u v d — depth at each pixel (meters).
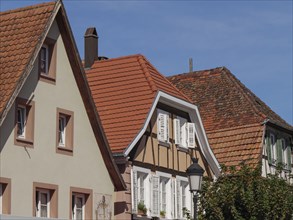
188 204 35.75
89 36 38.12
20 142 25.66
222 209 30.53
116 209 30.12
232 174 31.34
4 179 24.91
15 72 25.41
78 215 28.38
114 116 32.44
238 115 42.38
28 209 25.75
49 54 27.48
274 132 42.28
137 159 31.94
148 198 32.53
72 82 28.22
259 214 30.44
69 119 27.97
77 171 28.05
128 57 35.09
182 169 35.22
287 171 43.09
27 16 27.34
